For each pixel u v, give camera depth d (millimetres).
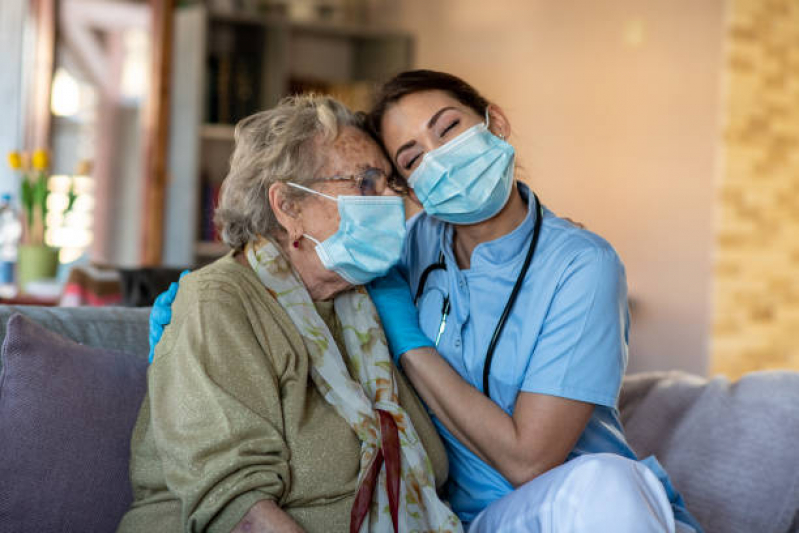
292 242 1581
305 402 1443
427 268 1728
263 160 1558
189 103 5211
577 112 5043
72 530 1456
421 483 1481
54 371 1512
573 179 5066
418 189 1636
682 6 4656
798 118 4875
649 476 1325
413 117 1617
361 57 5824
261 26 5406
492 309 1604
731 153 4613
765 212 4789
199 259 5336
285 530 1257
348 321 1607
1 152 5168
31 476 1438
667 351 4695
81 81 5336
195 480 1277
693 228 4621
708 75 4586
